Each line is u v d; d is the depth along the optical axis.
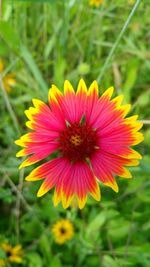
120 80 0.25
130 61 0.26
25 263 0.22
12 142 0.22
